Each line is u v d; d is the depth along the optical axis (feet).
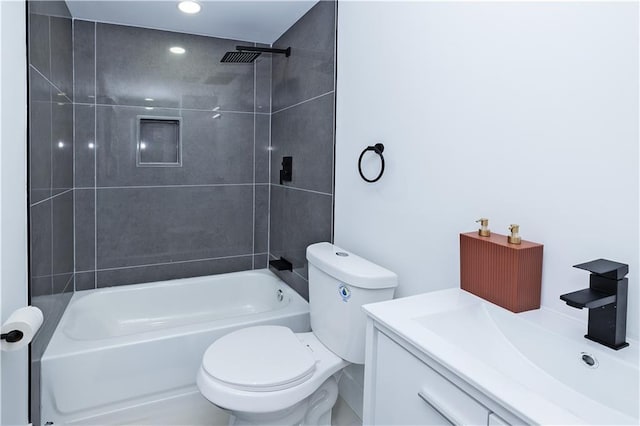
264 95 9.70
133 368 6.06
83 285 8.33
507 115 3.82
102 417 5.91
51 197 6.00
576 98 3.22
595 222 3.11
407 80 5.15
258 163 9.81
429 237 4.84
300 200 8.25
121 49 8.29
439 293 3.94
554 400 2.76
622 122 2.92
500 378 2.48
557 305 3.42
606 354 2.68
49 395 5.52
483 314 3.62
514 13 3.73
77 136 8.06
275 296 9.03
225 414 6.48
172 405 6.37
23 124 4.47
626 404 2.55
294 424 5.20
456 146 4.42
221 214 9.53
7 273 3.85
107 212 8.45
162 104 8.71
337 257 5.87
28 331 3.44
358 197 6.28
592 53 3.10
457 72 4.38
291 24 8.36
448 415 2.71
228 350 5.41
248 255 9.92
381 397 3.51
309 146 7.81
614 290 2.75
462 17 4.30
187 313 8.93
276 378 4.76
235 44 9.30
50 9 5.98
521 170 3.70
